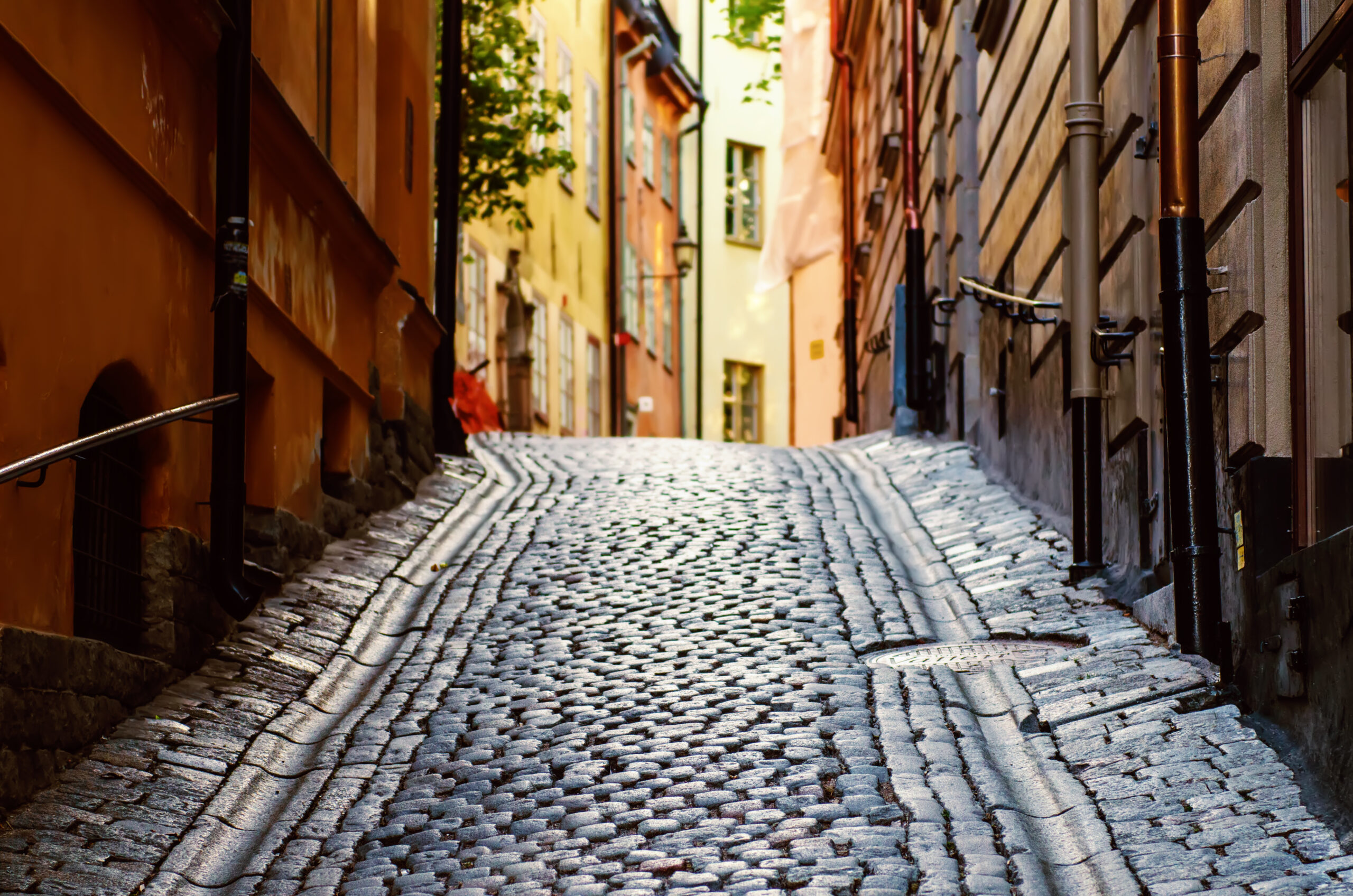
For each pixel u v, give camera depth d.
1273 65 7.91
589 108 35.72
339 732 8.71
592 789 7.55
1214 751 7.20
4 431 7.12
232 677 9.20
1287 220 7.85
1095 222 10.87
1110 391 11.09
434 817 7.38
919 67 20.58
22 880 6.30
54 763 7.27
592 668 9.73
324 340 12.37
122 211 8.45
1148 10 10.20
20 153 7.29
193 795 7.54
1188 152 8.09
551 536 13.82
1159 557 9.92
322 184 11.81
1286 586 7.12
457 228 17.86
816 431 38.16
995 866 6.39
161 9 8.90
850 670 9.39
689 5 44.06
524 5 31.14
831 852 6.57
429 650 10.38
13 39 7.08
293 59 11.82
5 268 7.11
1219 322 8.33
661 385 41.03
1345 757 6.38
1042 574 11.45
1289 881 5.84
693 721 8.52
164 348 9.01
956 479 16.06
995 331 15.85
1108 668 8.70
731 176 45.00
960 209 18.00
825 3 35.62
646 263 40.22
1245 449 7.93
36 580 7.39
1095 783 7.21
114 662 8.02
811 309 38.34
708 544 13.27
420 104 16.31
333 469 13.05
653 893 6.25
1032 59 13.47
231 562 9.29
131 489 8.86
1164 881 6.09
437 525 14.26
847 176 26.27
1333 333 7.18
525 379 30.62
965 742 8.00
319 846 7.14
